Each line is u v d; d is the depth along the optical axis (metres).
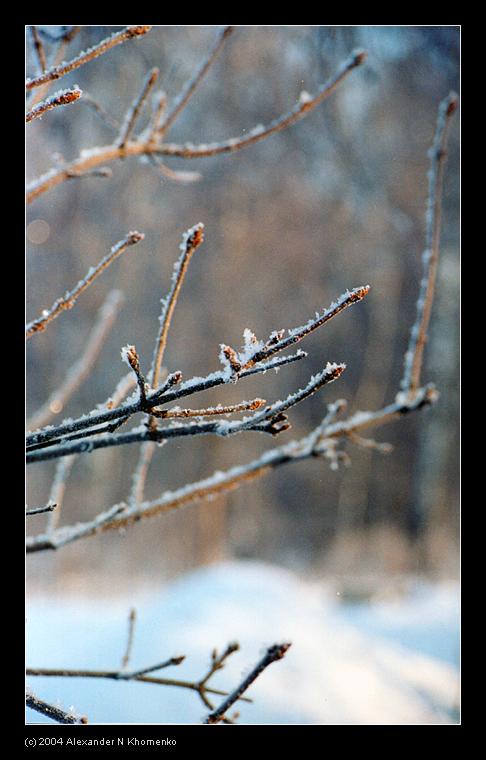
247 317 15.05
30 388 13.28
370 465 17.34
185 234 1.24
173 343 14.54
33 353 13.01
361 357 17.42
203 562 12.99
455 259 11.38
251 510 17.02
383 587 10.93
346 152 9.73
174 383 1.17
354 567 13.62
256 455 16.47
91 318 13.35
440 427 14.38
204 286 14.38
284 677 4.87
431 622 8.94
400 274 14.77
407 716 4.84
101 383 14.12
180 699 4.38
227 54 8.52
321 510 17.48
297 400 1.20
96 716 4.13
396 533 16.19
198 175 2.23
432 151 2.07
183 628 5.68
